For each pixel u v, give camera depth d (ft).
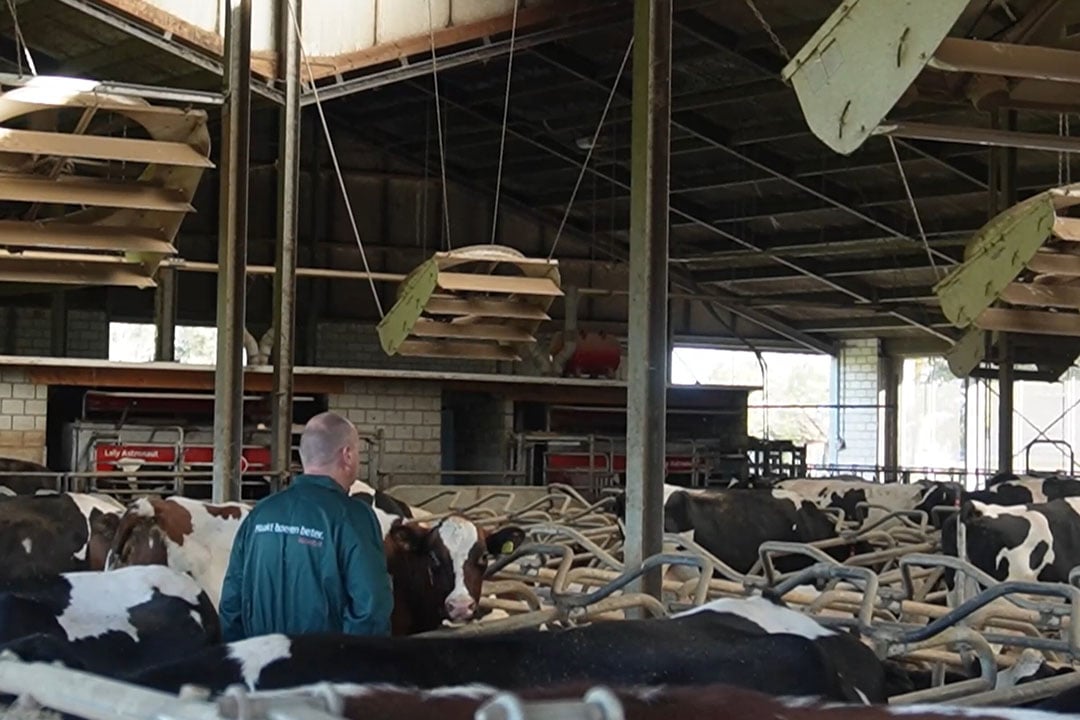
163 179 26.32
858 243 74.84
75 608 14.83
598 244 84.23
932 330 84.33
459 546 22.13
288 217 38.55
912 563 20.71
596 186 79.05
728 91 63.05
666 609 21.43
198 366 46.57
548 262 36.35
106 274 28.55
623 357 72.59
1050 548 32.76
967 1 14.82
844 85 16.52
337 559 14.85
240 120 31.12
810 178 71.41
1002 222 29.25
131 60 52.08
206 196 74.90
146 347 80.89
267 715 5.36
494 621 19.61
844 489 48.37
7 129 24.34
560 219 83.71
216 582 23.22
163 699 5.69
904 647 17.78
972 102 19.06
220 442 31.12
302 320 77.66
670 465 55.83
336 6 48.01
